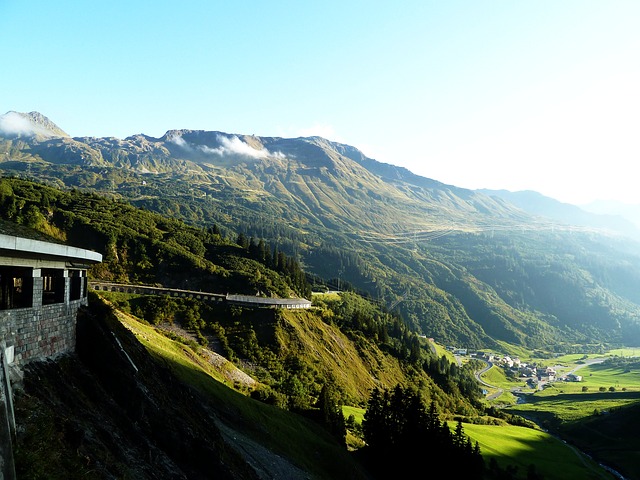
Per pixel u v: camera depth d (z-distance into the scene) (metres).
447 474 75.44
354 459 75.69
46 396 19.14
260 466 44.25
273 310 133.88
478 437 128.88
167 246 145.00
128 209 172.12
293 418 72.06
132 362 30.75
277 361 117.31
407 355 182.00
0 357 16.28
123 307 112.50
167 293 125.06
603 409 195.50
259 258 179.62
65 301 23.89
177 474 24.20
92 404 22.44
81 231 135.88
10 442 13.92
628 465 133.25
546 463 117.62
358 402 121.62
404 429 80.19
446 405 163.00
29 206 133.00
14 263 19.28
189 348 84.50
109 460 18.86
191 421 33.38
